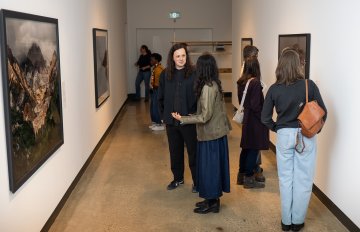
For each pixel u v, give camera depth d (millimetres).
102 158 5473
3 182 2354
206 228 3283
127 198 3973
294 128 2926
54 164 3471
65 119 3898
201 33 11719
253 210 3627
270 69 5652
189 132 3854
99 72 6012
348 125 3107
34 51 2914
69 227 3318
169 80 3820
